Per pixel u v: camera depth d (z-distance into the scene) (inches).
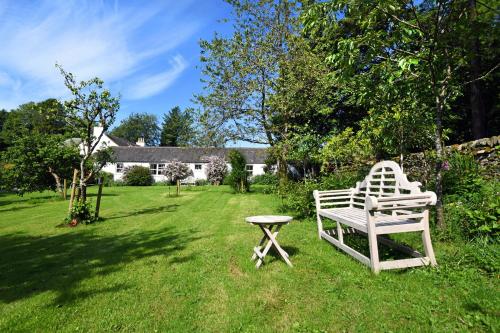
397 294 109.0
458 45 175.2
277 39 571.8
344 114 657.6
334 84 466.6
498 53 386.0
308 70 503.5
